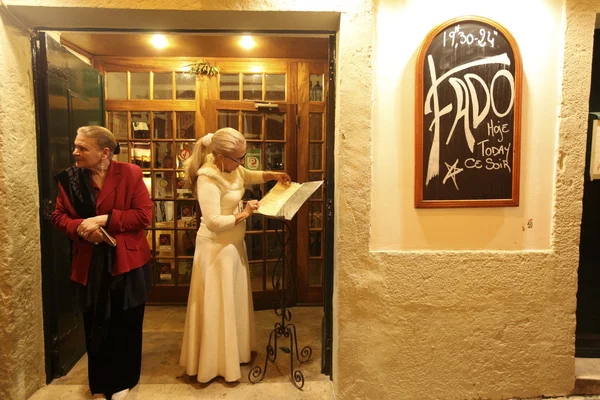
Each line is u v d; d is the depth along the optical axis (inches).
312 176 126.6
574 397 76.5
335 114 79.4
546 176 73.4
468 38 70.2
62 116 83.1
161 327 111.2
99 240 67.4
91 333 70.3
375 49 70.8
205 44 109.9
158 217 126.0
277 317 119.2
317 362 90.9
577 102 71.3
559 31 71.1
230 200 79.7
